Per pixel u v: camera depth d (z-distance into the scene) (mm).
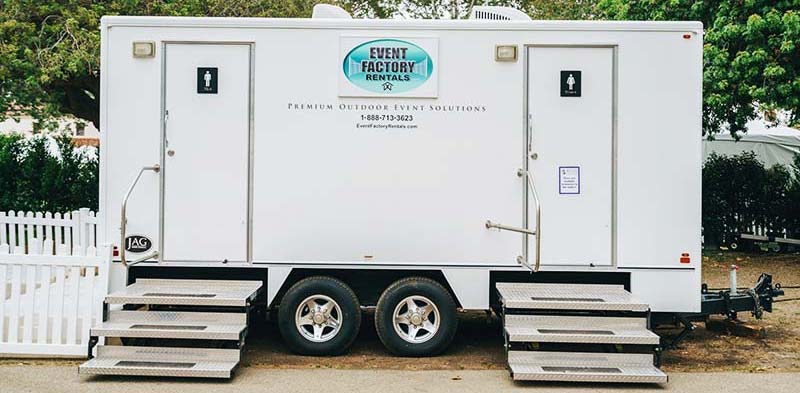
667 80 7047
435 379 6520
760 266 12977
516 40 7066
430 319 7180
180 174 7102
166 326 6652
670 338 7984
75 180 14445
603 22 7039
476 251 7090
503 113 7078
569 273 7270
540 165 7074
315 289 7082
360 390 6188
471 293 7109
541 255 7074
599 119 7062
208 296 6715
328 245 7105
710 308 7648
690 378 6633
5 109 13531
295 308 7082
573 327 6586
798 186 14422
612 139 7055
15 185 14477
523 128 7078
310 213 7102
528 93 7074
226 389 6188
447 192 7086
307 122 7109
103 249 6910
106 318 6855
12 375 6465
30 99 13539
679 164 7047
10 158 14523
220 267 7145
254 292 6918
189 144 7098
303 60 7109
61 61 11695
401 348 7074
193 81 7105
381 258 7098
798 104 11367
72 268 6902
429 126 7094
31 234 11289
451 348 7582
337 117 7105
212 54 7098
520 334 6398
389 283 7398
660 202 7059
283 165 7098
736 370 6902
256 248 7102
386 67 7090
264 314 8758
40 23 12492
